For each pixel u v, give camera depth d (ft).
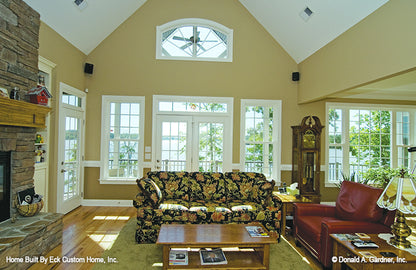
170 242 6.77
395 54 8.15
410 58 7.59
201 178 12.05
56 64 11.79
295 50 14.88
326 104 15.93
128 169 15.20
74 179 13.94
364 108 16.31
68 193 13.32
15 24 8.59
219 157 15.46
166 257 6.77
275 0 12.86
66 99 13.03
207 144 15.42
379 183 14.46
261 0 13.74
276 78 15.60
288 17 13.10
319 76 13.05
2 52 8.04
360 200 8.52
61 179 12.42
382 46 8.71
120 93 14.97
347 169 16.26
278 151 15.49
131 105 15.28
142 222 9.53
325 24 11.53
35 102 9.01
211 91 15.34
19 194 8.81
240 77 15.44
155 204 9.71
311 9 11.51
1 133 8.09
